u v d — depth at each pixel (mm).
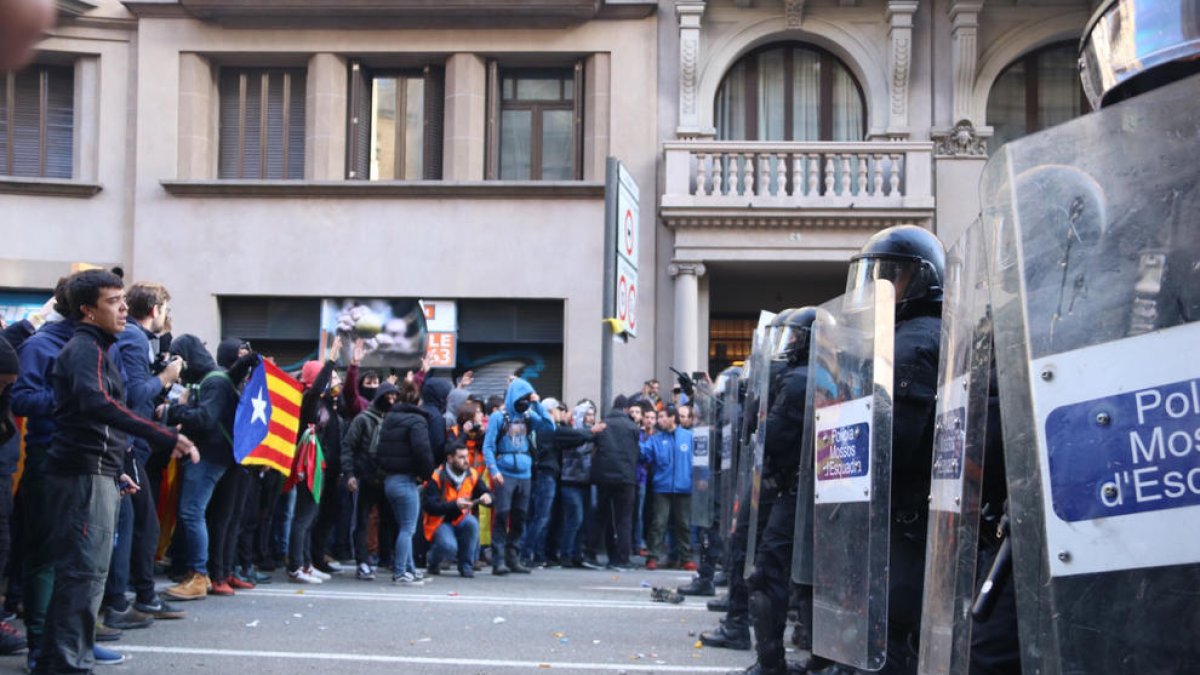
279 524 12477
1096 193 2404
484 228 21766
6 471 6855
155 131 22000
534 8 21422
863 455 4387
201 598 9719
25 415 6445
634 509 16031
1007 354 2561
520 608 10125
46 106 22141
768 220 20984
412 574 12055
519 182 21578
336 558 13859
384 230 21844
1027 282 2479
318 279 21797
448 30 21812
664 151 21344
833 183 20969
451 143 21766
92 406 5828
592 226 21688
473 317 21906
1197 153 2289
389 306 21797
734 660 7609
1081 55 2916
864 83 21703
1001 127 21781
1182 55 2605
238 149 22391
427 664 7254
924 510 4387
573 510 15023
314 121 21891
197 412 9320
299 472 11211
